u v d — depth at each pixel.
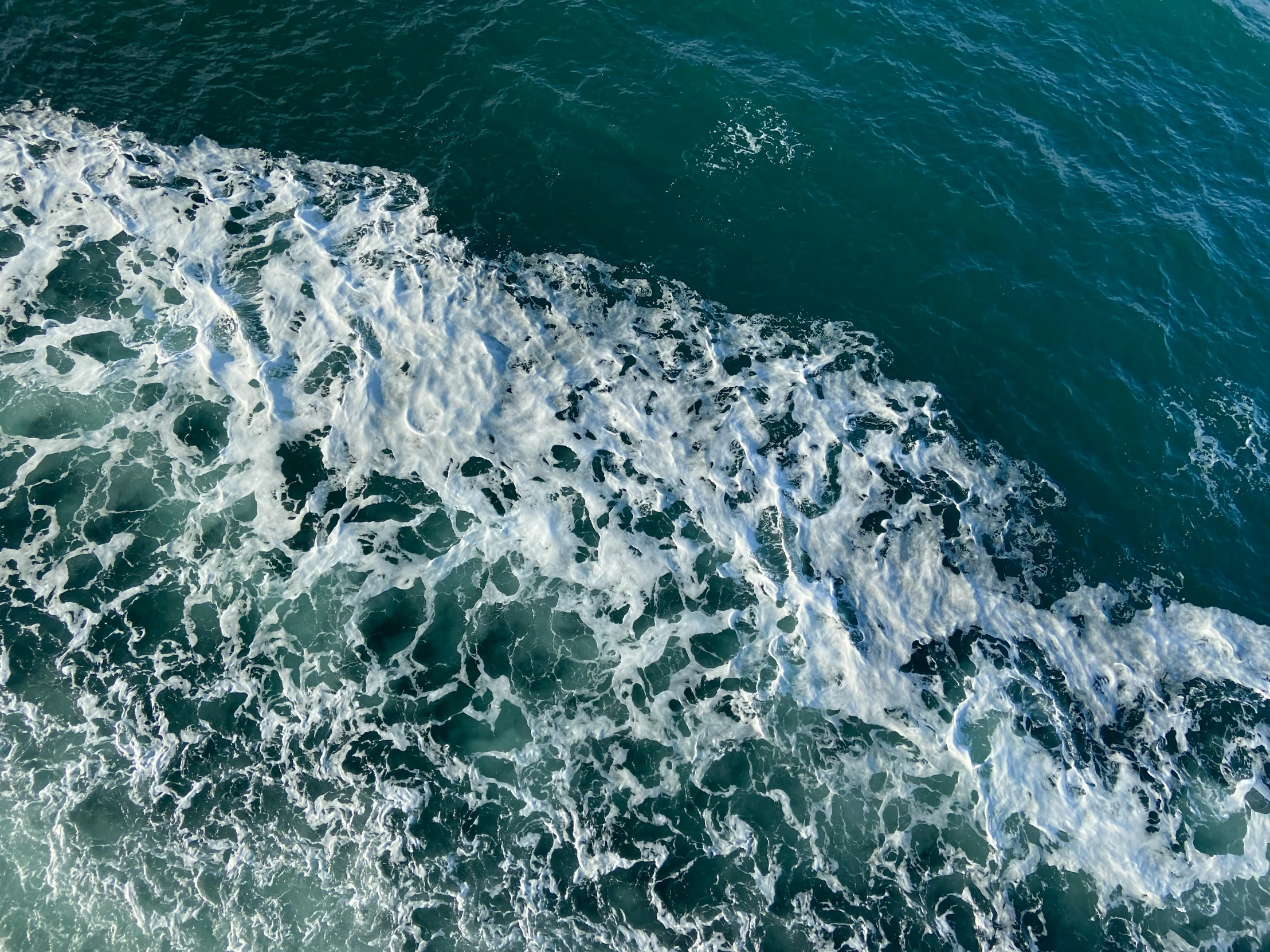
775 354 23.81
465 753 16.91
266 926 14.70
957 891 16.17
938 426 22.84
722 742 17.42
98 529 18.84
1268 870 16.86
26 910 14.34
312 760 16.56
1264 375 24.72
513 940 15.05
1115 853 16.83
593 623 18.75
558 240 25.25
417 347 22.38
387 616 18.42
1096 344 24.81
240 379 21.33
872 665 18.69
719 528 20.41
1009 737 18.02
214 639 17.73
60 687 16.83
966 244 26.48
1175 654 19.77
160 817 15.58
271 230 24.34
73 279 22.73
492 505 20.17
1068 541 21.28
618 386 22.55
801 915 15.73
